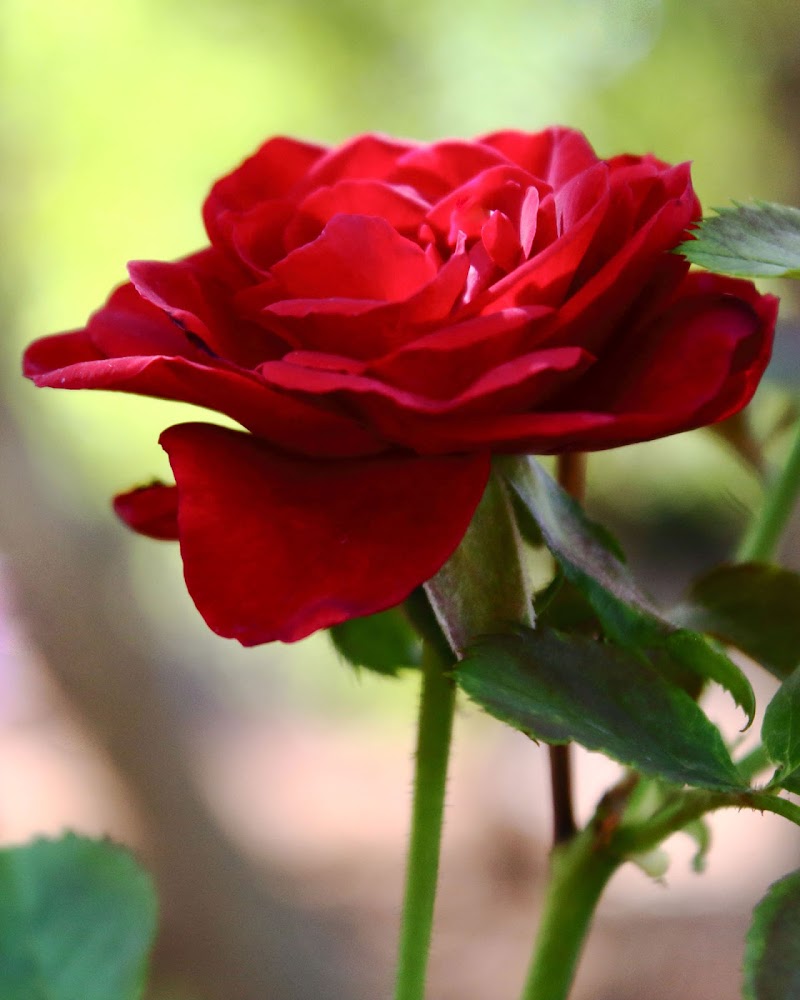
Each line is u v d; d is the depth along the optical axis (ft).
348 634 1.28
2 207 5.24
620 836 1.23
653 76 5.71
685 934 5.24
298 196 1.23
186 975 4.53
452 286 1.11
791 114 4.20
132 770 4.66
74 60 5.29
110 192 5.51
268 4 5.49
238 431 1.15
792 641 1.24
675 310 1.15
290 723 8.05
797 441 1.32
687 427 1.14
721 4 5.17
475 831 6.63
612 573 1.18
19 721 6.65
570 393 1.16
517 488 1.16
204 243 5.75
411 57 5.81
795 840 5.58
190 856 4.65
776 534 1.32
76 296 5.70
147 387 1.16
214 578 1.10
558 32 5.82
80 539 4.72
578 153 1.21
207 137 5.60
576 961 1.24
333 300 1.11
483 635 1.14
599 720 1.12
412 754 1.19
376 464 1.13
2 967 1.20
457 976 5.51
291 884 5.33
